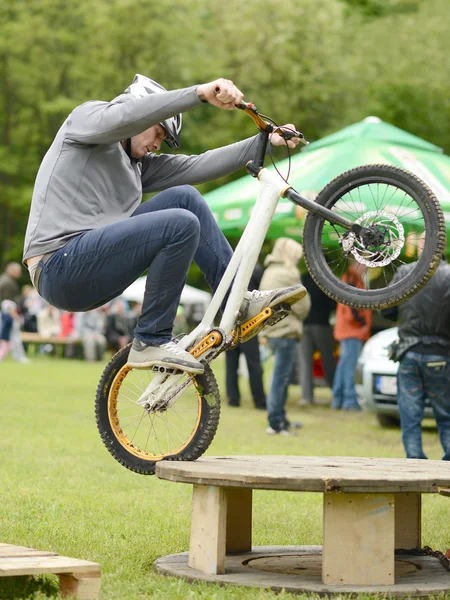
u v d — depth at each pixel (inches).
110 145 249.8
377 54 1556.3
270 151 267.3
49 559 208.5
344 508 219.9
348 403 756.0
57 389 844.6
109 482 385.1
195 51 1759.4
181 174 275.9
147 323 245.6
